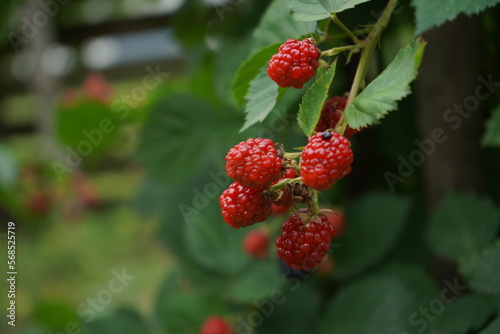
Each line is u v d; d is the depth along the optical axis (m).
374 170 0.79
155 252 1.93
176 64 1.76
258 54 0.41
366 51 0.39
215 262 0.74
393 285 0.65
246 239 0.71
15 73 1.88
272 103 0.41
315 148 0.37
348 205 0.71
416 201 0.76
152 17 1.69
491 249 0.52
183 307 0.73
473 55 0.58
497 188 0.70
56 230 1.99
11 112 2.11
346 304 0.65
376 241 0.68
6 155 1.06
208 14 0.90
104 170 1.82
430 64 0.60
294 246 0.39
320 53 0.40
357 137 0.76
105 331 0.79
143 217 1.13
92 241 1.97
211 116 0.80
